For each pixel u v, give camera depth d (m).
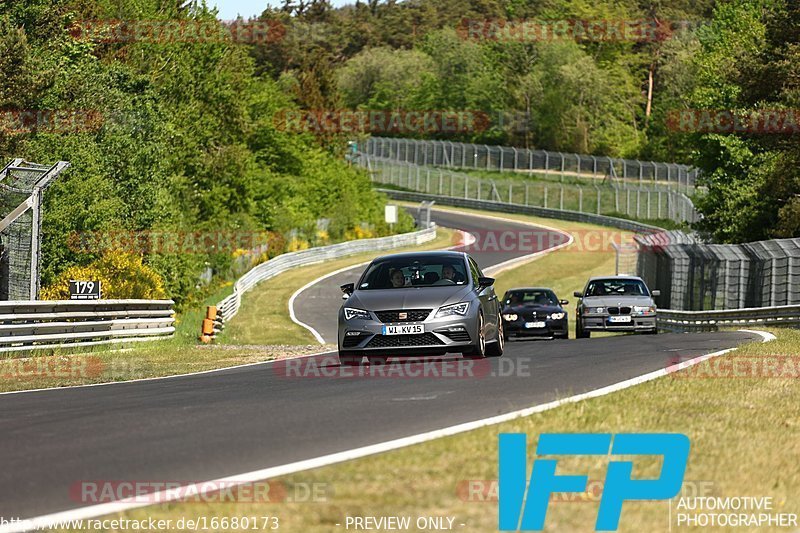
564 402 36.41
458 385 45.16
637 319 105.62
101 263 129.88
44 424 35.69
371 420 34.41
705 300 151.12
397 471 24.75
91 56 173.12
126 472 26.25
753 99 180.12
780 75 174.50
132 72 184.62
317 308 179.12
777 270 127.75
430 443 28.33
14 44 133.75
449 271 60.94
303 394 43.22
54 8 159.00
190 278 167.62
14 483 25.23
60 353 80.31
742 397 39.75
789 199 179.12
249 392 45.34
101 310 89.31
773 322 115.75
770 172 185.25
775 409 37.06
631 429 30.77
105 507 22.19
